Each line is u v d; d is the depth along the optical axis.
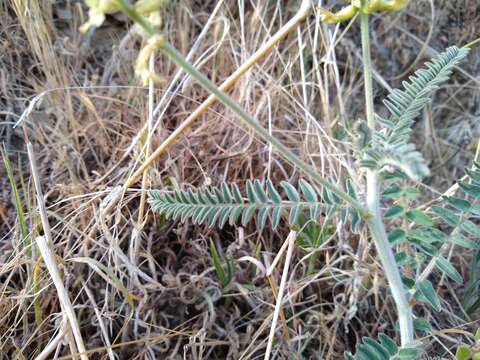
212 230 0.30
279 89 0.34
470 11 0.40
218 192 0.20
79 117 0.34
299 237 0.29
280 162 0.33
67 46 0.36
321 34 0.35
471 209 0.21
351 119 0.38
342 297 0.29
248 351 0.27
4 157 0.27
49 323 0.27
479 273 0.29
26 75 0.35
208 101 0.27
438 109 0.39
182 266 0.30
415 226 0.30
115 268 0.27
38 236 0.26
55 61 0.33
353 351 0.28
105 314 0.26
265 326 0.26
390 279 0.20
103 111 0.34
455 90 0.39
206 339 0.27
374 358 0.19
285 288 0.28
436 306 0.20
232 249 0.29
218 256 0.30
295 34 0.38
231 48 0.37
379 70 0.40
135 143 0.30
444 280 0.30
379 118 0.20
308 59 0.38
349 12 0.19
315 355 0.27
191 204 0.21
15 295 0.27
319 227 0.30
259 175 0.33
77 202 0.30
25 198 0.28
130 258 0.28
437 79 0.20
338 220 0.29
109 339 0.27
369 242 0.30
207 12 0.39
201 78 0.15
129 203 0.30
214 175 0.32
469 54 0.40
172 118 0.35
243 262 0.29
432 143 0.38
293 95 0.37
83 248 0.28
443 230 0.32
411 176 0.14
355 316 0.29
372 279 0.29
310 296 0.28
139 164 0.31
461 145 0.38
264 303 0.28
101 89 0.35
